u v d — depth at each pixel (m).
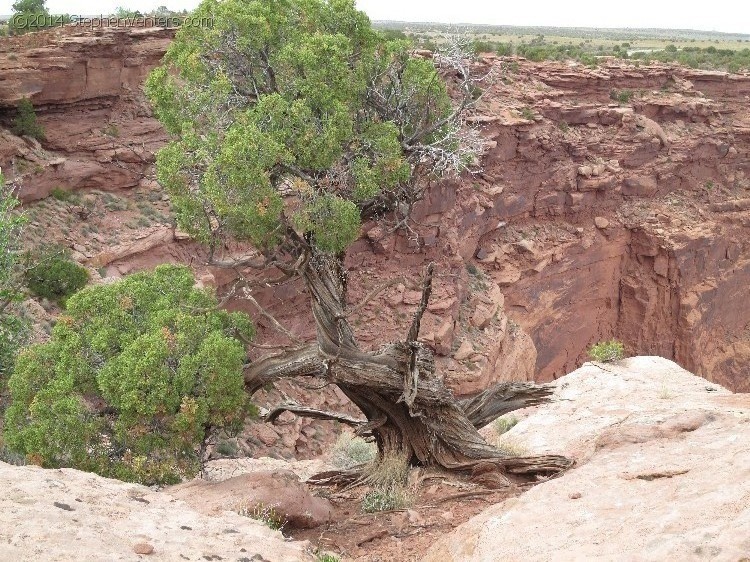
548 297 51.22
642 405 19.56
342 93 12.84
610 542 7.55
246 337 13.62
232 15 12.70
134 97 35.88
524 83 55.03
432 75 13.67
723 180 62.50
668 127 59.78
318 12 13.52
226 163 11.65
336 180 13.09
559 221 53.00
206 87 13.32
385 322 37.94
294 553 8.36
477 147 14.35
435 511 12.20
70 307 12.62
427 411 13.75
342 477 14.48
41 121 32.50
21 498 8.17
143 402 11.27
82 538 7.36
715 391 21.36
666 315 55.69
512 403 15.09
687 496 8.25
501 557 8.17
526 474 13.65
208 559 7.63
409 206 14.62
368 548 10.87
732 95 65.12
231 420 12.16
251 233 12.18
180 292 13.45
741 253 61.31
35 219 29.56
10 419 11.98
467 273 45.09
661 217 55.81
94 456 11.65
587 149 53.66
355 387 13.26
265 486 11.24
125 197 33.69
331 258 13.49
